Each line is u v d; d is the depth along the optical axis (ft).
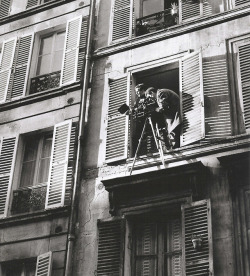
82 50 58.65
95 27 59.82
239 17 51.70
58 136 53.62
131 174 47.32
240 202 42.57
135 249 45.55
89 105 54.29
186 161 46.50
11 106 59.06
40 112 57.06
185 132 47.83
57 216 49.52
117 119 51.88
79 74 57.06
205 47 51.42
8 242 50.37
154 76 54.03
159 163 47.55
